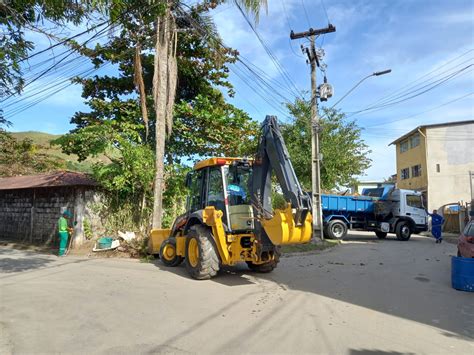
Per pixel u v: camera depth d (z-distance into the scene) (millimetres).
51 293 7652
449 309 6766
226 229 9258
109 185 14930
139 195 16547
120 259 12797
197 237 9367
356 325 5762
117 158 15438
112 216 16234
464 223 27078
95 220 15891
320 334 5344
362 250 15867
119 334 5301
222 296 7555
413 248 16891
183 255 10727
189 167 16891
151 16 9570
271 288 8344
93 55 15938
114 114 18469
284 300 7250
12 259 12672
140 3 9312
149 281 9000
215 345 4910
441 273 10453
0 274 9836
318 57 17875
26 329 5492
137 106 18109
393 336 5301
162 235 12477
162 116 14516
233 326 5668
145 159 15055
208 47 16859
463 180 31172
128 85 19250
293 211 8148
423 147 32844
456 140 31734
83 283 8680
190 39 18312
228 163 9875
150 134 18625
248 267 11016
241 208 9586
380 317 6199
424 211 22156
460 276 8273
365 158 24516
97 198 16031
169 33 14883
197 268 9172
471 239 10195
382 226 21156
